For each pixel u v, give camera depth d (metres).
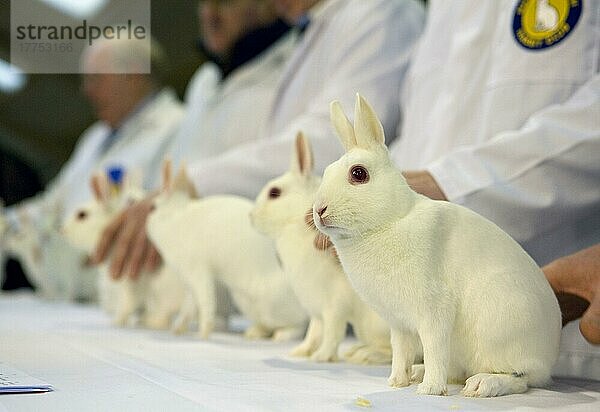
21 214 2.75
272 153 1.75
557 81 1.25
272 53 2.59
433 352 0.80
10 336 1.44
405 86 1.84
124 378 0.88
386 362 1.08
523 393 0.81
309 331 1.17
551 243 1.21
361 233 0.83
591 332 0.87
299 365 1.05
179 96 3.67
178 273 1.49
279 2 2.39
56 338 1.40
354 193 0.82
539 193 1.10
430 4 1.77
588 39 1.25
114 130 3.33
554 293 0.90
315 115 1.81
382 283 0.82
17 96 3.45
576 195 1.12
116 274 1.73
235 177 1.73
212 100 2.67
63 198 3.23
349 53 1.94
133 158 3.04
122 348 1.23
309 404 0.72
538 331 0.81
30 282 3.42
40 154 3.65
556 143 1.11
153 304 1.70
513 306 0.80
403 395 0.78
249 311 1.45
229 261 1.42
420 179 1.10
